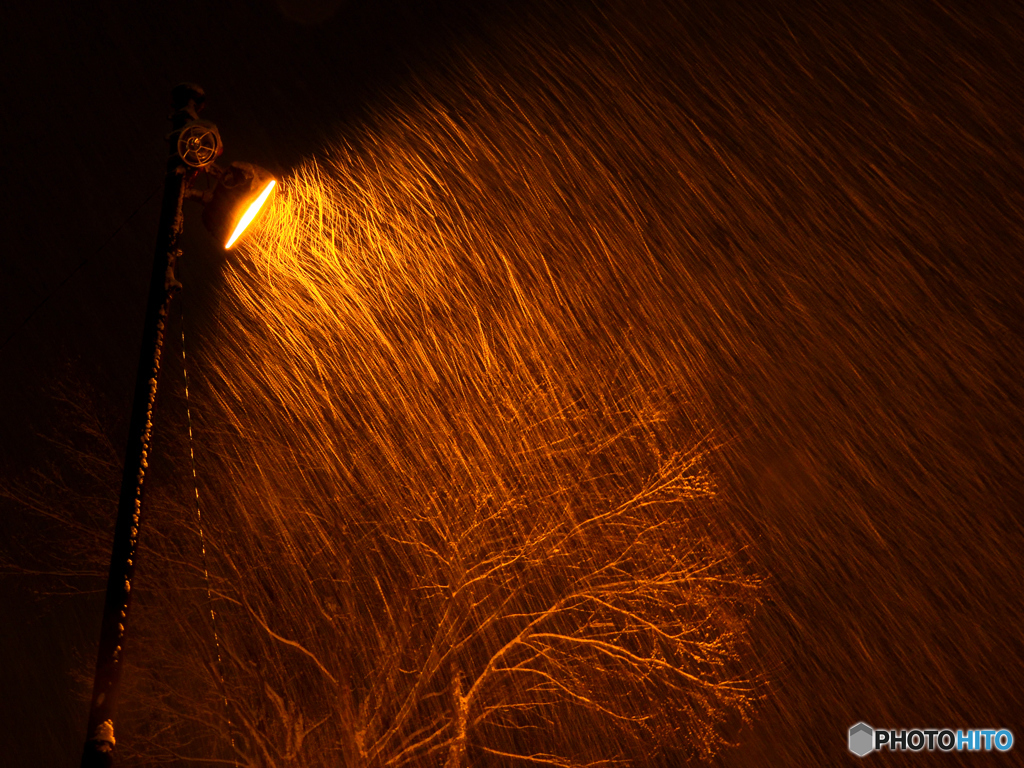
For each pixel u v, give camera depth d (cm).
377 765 988
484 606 1116
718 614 1188
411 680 1090
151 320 488
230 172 586
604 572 1128
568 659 1138
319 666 1010
